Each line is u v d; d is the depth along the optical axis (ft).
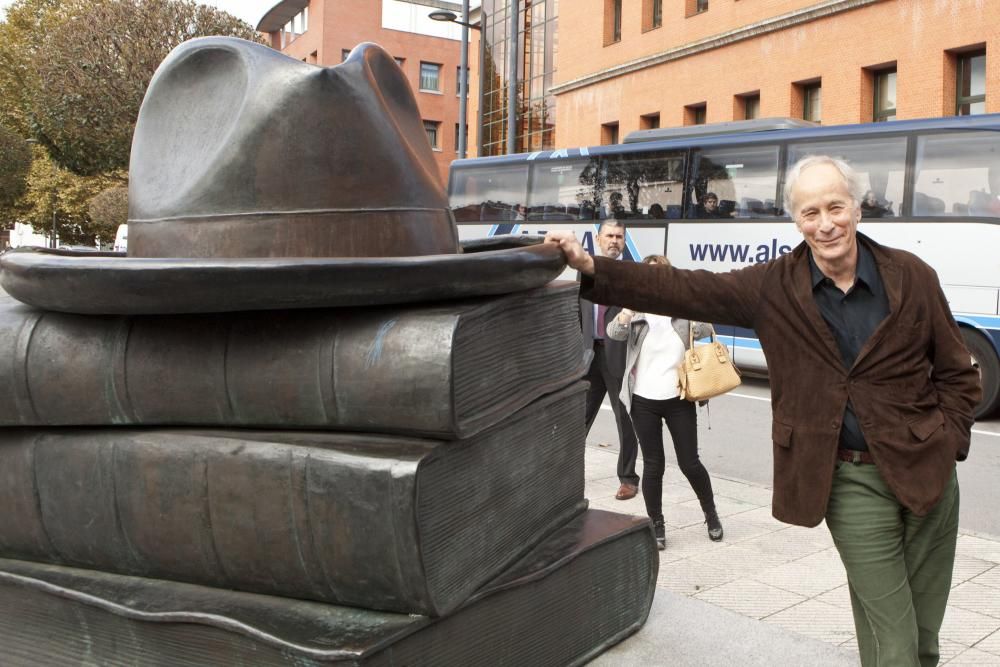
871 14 65.87
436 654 7.13
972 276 34.47
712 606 10.80
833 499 7.79
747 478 23.52
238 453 7.24
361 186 7.53
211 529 7.45
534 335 8.36
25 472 8.33
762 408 34.63
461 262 6.86
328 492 6.84
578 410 9.73
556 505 9.36
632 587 9.89
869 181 37.19
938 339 7.68
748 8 76.07
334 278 6.52
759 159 41.22
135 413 7.71
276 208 7.35
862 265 7.74
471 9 136.36
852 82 67.41
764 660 9.33
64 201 131.44
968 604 13.73
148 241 7.75
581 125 98.07
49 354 7.84
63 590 7.91
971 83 61.93
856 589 7.77
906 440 7.45
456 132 172.14
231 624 6.93
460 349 6.81
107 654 7.81
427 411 6.69
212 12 85.15
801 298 7.73
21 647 8.41
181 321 7.55
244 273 6.51
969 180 34.91
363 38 164.45
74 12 87.97
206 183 7.47
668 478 22.45
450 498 7.04
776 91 73.61
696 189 43.27
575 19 98.94
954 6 60.64
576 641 8.98
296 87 7.36
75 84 82.38
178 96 7.94
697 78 81.56
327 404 7.07
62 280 7.09
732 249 41.91
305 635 6.68
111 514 7.93
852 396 7.55
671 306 8.34
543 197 49.73
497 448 7.80
